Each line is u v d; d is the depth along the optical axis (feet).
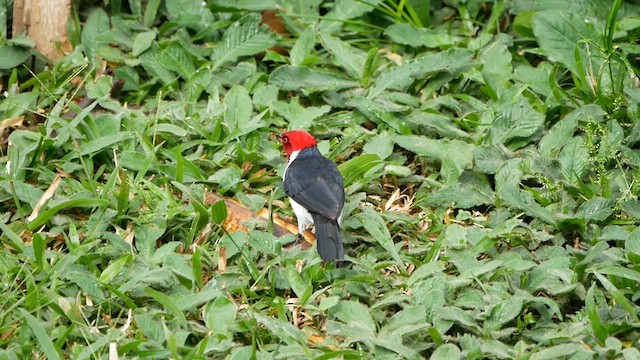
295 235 35.06
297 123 40.14
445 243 34.06
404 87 42.11
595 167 37.32
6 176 36.06
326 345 29.71
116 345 28.30
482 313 30.01
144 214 34.78
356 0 45.47
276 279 32.68
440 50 44.98
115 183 36.68
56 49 43.04
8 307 30.71
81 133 38.47
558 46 42.63
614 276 32.17
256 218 35.35
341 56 43.57
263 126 39.65
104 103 39.81
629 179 36.99
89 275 32.04
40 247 32.04
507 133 38.93
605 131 37.17
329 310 31.01
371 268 33.06
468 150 38.01
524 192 35.47
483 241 33.68
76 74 40.70
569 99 41.39
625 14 44.57
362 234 35.50
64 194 36.09
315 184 33.99
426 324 29.66
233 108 40.29
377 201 37.52
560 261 32.12
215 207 34.30
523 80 42.47
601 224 35.19
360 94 42.19
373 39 46.24
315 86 42.16
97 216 34.45
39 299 30.35
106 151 37.99
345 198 36.22
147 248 33.68
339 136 40.68
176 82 42.45
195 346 29.84
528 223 35.78
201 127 39.45
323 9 48.29
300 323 31.60
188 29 45.19
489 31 45.80
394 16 46.83
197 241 34.73
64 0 42.96
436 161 38.81
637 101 39.58
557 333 29.66
